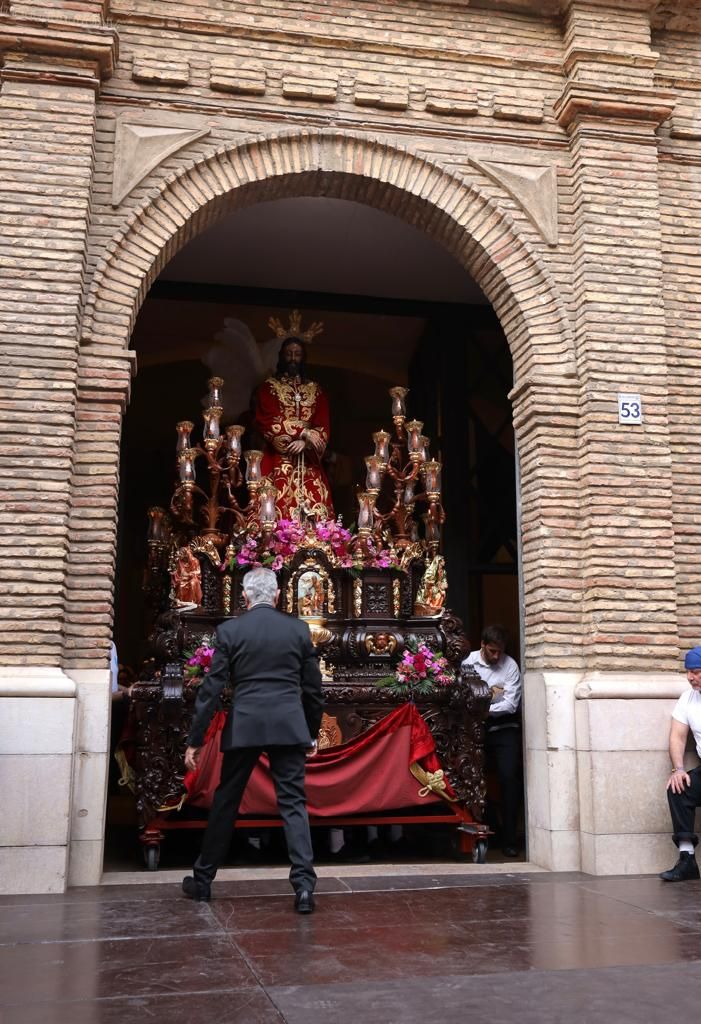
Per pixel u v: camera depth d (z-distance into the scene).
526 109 8.15
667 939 4.75
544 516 7.52
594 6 8.20
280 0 7.91
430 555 8.98
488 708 7.60
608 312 7.75
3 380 6.76
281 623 5.66
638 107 8.05
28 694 6.30
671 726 7.00
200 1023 3.43
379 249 10.59
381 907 5.51
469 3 8.21
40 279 6.95
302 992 3.80
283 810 5.49
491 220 7.96
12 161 7.08
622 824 6.91
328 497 10.09
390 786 7.41
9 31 7.12
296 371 10.50
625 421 7.59
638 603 7.34
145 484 13.98
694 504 7.82
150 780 7.11
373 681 7.77
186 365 13.42
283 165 7.75
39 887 6.12
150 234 7.45
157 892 6.10
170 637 7.75
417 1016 3.51
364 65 7.99
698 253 8.27
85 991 3.84
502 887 6.25
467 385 11.73
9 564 6.52
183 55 7.70
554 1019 3.49
